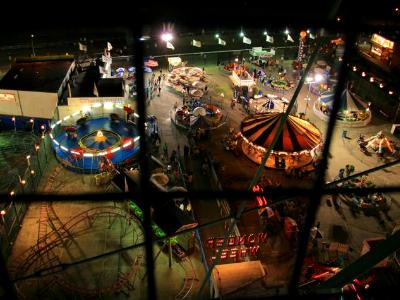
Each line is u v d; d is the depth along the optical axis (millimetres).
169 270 25719
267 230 28766
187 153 37625
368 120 44250
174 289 24688
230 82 53438
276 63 59156
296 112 45750
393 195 33562
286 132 37406
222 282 22516
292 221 28688
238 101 48344
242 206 9148
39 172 34219
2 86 38938
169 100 47906
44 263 25859
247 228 28969
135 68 5129
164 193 5473
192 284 25031
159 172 33500
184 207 28812
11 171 33594
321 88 50531
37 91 38750
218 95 50062
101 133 38031
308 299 6801
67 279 24734
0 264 5848
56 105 39156
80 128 39781
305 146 36938
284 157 37406
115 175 31641
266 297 6746
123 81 43750
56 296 23859
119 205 30484
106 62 47844
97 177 33406
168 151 38719
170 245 25156
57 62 45406
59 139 38531
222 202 30547
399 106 44156
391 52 52469
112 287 24156
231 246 26625
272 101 45750
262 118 39281
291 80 54312
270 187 34406
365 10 5566
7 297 5902
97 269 25625
